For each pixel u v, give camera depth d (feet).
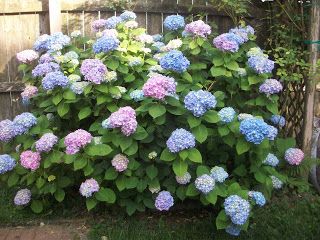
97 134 11.05
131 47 12.22
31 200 11.34
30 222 11.00
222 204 9.77
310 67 12.07
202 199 9.77
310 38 12.37
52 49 12.39
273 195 12.23
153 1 14.28
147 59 12.25
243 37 12.32
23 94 12.42
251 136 9.41
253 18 14.30
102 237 10.16
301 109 13.16
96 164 10.57
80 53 12.91
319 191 12.57
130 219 11.01
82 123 12.07
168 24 12.76
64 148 10.62
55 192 10.96
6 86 14.02
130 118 9.56
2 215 11.09
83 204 11.60
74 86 10.88
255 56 11.44
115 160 10.00
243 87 11.41
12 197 11.97
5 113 14.26
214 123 10.12
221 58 11.32
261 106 11.83
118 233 10.28
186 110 9.93
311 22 12.30
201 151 11.08
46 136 10.29
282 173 12.25
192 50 11.51
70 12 14.08
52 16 13.60
